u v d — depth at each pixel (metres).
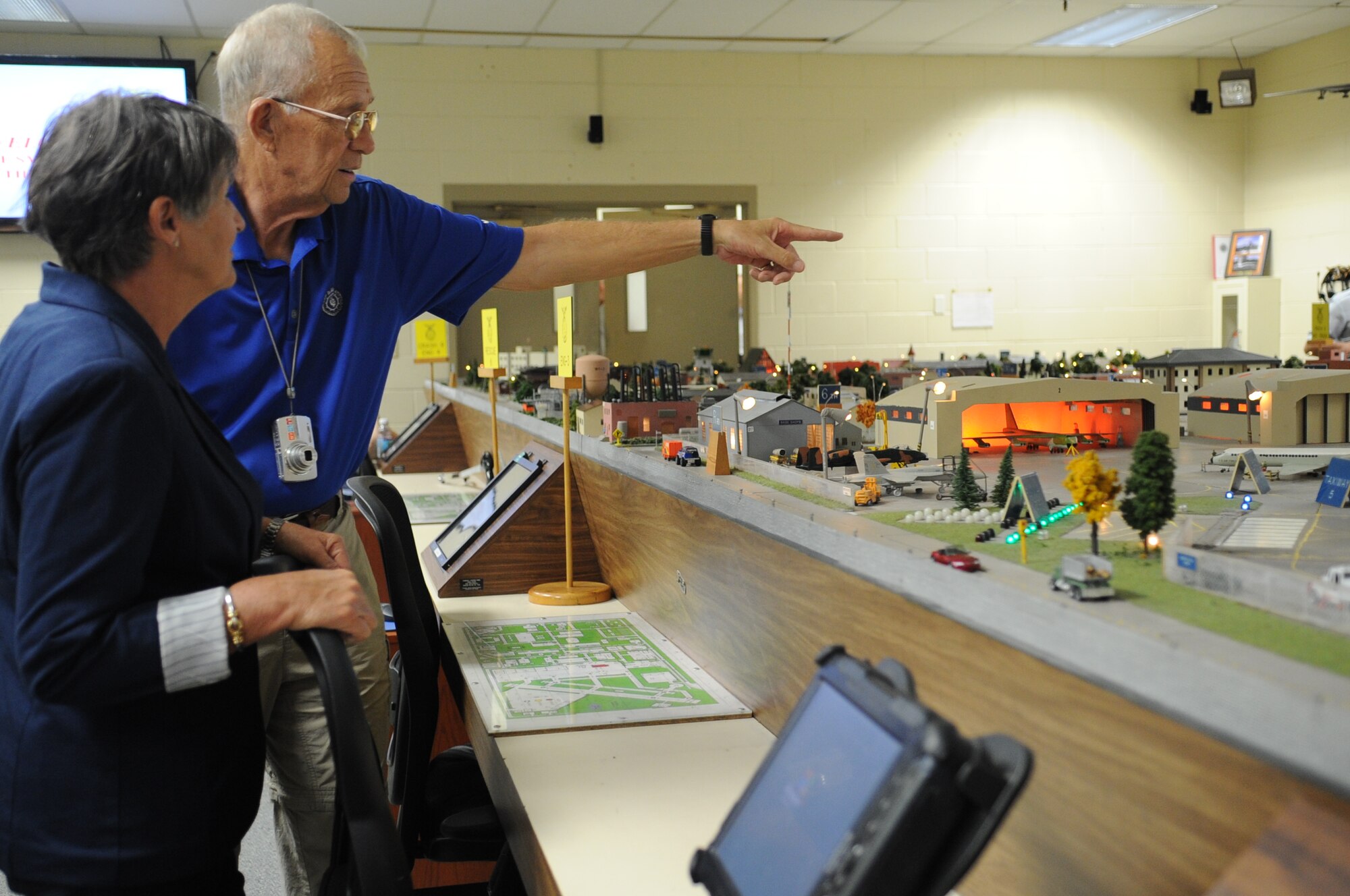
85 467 1.05
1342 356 2.90
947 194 8.71
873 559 1.12
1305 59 8.48
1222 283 9.01
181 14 6.91
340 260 1.81
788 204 8.50
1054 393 1.83
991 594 0.91
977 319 8.84
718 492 1.61
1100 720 0.80
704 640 1.82
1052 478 1.54
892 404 1.95
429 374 8.21
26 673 1.07
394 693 2.43
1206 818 0.70
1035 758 0.88
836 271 8.61
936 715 0.70
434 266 2.00
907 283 8.71
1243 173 9.18
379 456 5.30
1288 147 8.72
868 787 0.73
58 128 1.12
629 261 2.12
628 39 7.87
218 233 1.19
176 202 1.12
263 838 2.92
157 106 1.13
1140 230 9.04
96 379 1.05
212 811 1.23
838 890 0.67
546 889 1.15
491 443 4.31
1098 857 0.82
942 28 7.77
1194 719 0.69
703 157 8.34
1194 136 9.06
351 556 1.93
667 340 8.56
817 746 0.84
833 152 8.52
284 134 1.62
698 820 1.26
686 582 1.87
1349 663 0.67
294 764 1.80
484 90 8.02
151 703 1.19
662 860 1.16
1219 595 0.85
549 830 1.24
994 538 1.11
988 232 8.80
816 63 8.44
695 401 2.48
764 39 7.97
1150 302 9.12
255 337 1.72
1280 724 0.62
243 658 1.29
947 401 1.78
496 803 1.52
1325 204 8.40
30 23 7.03
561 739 1.54
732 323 8.61
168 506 1.17
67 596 1.06
